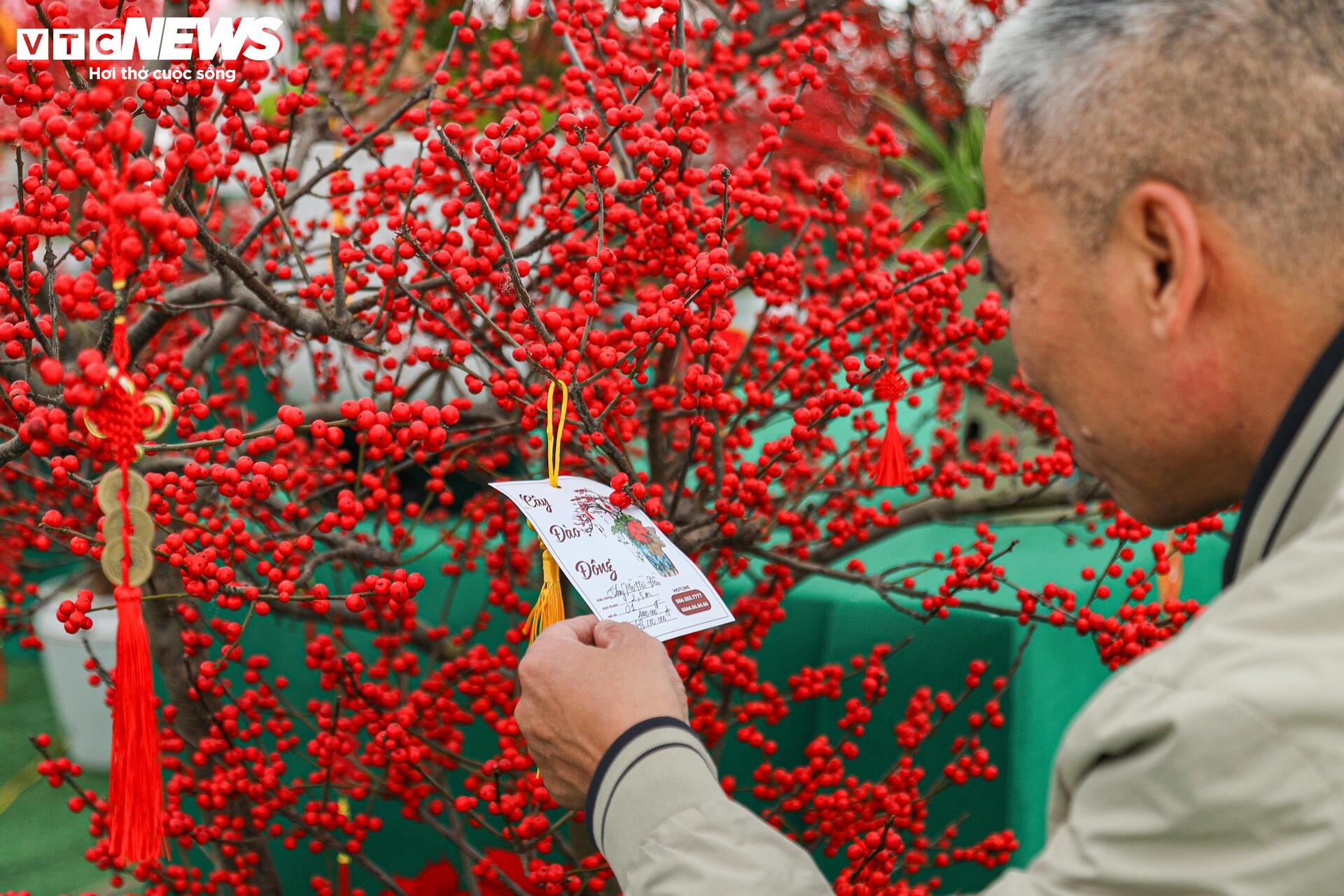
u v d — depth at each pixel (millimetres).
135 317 1942
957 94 4047
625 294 2113
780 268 1623
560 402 1292
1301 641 616
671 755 861
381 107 2596
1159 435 811
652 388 1753
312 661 1723
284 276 1712
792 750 2301
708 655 1667
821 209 1803
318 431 1281
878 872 1719
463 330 1777
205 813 2117
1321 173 700
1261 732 593
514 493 1151
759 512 1674
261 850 1965
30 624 2195
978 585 1683
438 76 1718
